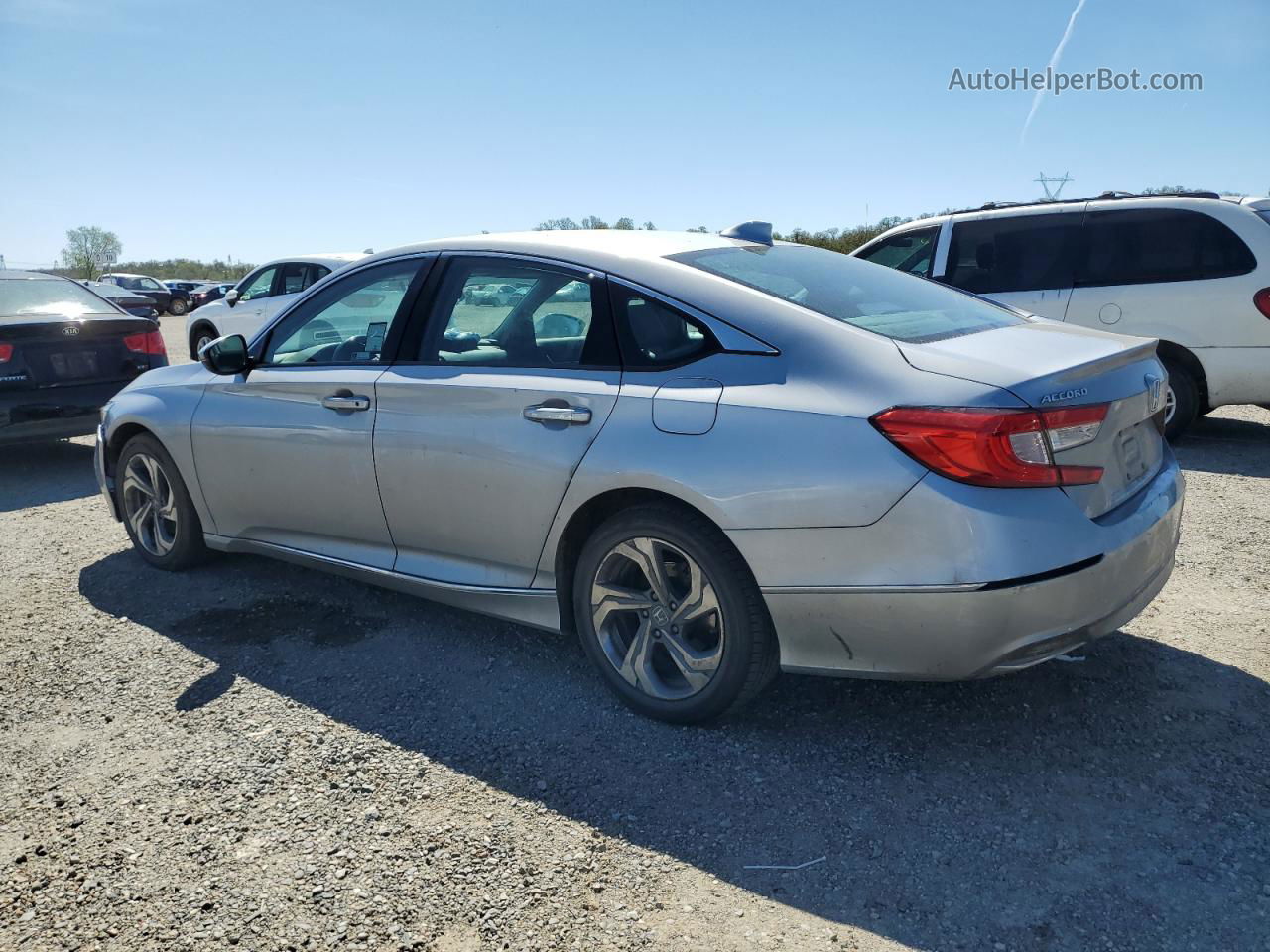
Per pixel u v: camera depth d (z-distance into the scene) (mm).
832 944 2176
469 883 2412
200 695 3447
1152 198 7020
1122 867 2395
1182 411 6992
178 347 17250
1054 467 2568
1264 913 2217
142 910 2342
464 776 2887
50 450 8336
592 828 2621
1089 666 3428
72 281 7871
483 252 3621
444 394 3449
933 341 2936
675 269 3176
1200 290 6754
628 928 2246
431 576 3635
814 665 2836
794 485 2695
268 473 4094
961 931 2201
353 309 3947
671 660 3229
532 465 3203
